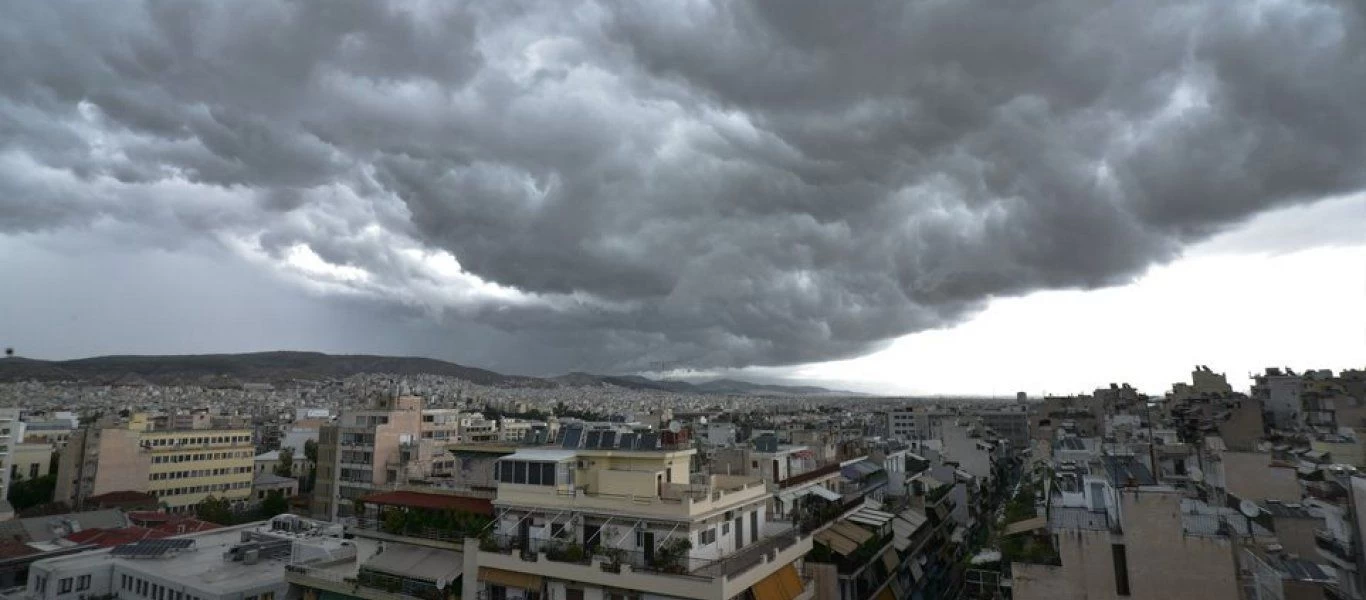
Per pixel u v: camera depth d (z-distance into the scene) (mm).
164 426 171000
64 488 132250
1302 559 38969
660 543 42094
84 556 74000
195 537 83188
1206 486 59531
